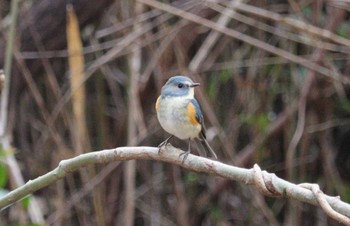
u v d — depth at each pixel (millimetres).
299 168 12625
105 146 12234
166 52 11375
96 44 11492
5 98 8242
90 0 9992
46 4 10211
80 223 12320
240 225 12594
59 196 11750
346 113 12492
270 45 11188
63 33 10406
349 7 10859
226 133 12305
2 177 6867
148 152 4742
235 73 12062
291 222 12477
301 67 12094
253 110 12148
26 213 10109
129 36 10844
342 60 12273
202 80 11508
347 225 4199
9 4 11734
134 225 12859
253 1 11766
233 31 10367
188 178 12633
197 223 12742
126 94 11961
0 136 8102
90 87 12578
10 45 8180
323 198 4301
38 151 12109
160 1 11477
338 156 13305
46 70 10953
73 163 4938
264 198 12633
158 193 12703
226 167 4609
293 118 12070
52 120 11062
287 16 11773
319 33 10094
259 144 12055
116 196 12289
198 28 11320
